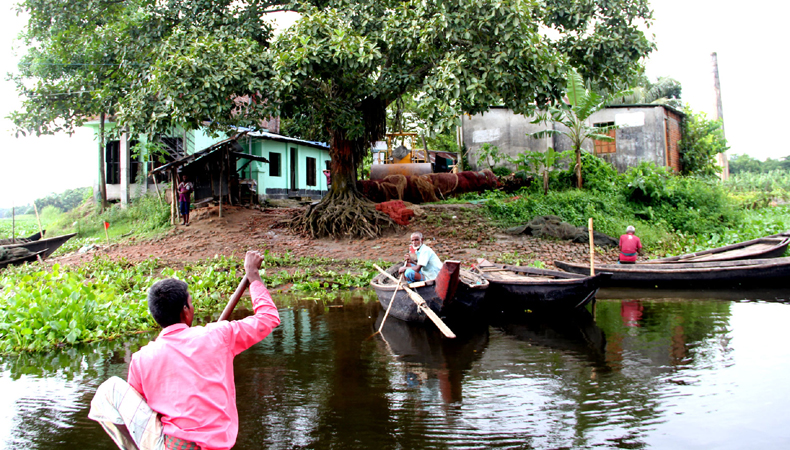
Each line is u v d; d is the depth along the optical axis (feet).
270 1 49.16
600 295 34.76
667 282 37.22
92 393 17.92
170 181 63.16
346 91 49.98
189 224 57.98
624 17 47.47
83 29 50.08
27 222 101.35
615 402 16.05
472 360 20.74
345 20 43.01
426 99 38.45
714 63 86.69
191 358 8.18
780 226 55.62
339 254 48.52
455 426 14.55
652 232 54.95
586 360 20.38
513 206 57.67
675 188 62.54
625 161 73.82
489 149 75.31
